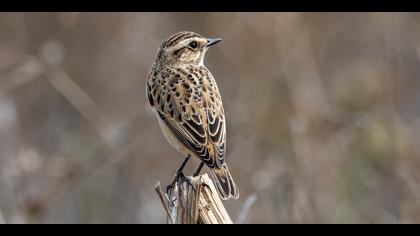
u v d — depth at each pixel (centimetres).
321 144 1531
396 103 1691
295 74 1688
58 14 1805
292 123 1521
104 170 1578
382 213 1469
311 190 1460
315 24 1805
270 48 1733
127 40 1833
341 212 1456
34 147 1666
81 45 1825
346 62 1809
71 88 1616
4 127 1591
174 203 829
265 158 1567
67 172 1504
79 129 1730
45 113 1752
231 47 1756
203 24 1802
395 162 1520
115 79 1822
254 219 1448
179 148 1053
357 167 1503
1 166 1528
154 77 1111
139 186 1574
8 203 1423
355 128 1548
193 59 1144
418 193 1489
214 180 971
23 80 1650
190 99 1050
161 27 1842
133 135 1670
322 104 1638
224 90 1719
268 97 1683
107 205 1559
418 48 1695
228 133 1605
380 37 1823
